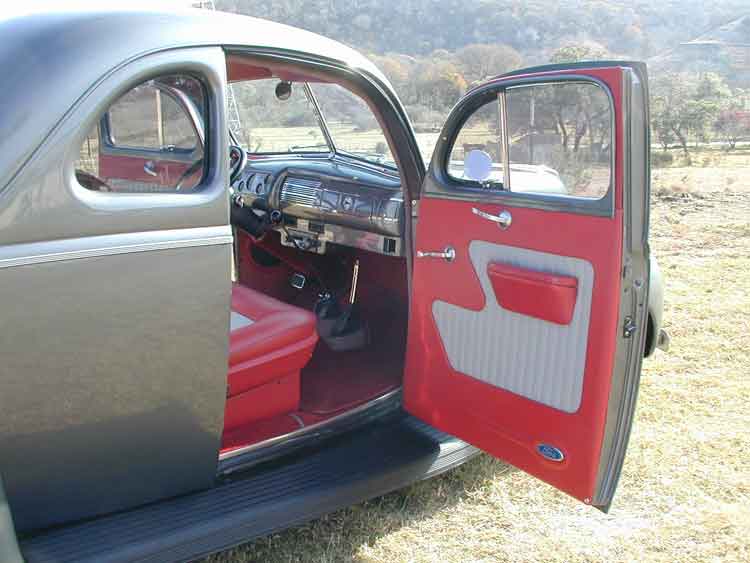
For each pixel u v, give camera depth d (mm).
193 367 2057
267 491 2330
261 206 3818
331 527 2670
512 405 2346
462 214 2418
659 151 17562
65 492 1973
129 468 2068
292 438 2662
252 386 2668
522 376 2293
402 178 2797
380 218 3205
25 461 1852
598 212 2002
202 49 2006
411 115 3152
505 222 2260
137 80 1873
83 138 1784
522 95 2213
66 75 1764
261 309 2869
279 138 3703
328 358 3674
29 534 1970
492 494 2951
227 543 2133
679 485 3059
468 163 2285
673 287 6027
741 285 6113
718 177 13250
